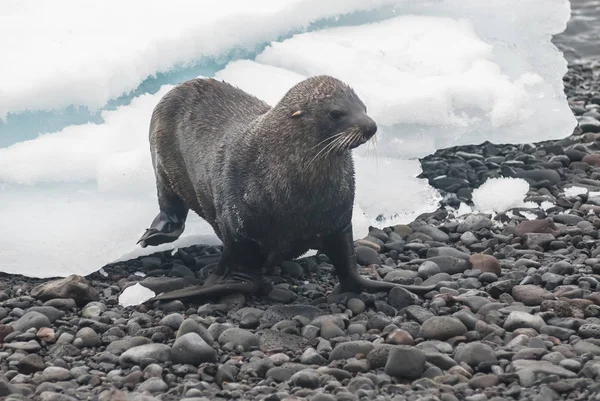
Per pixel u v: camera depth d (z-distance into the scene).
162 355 27.31
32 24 43.81
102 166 37.78
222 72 43.84
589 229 37.69
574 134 50.25
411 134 42.41
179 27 42.66
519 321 28.70
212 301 32.09
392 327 29.00
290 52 44.16
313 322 29.59
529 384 24.89
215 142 33.22
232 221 31.69
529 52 48.78
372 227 38.75
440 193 42.56
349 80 42.91
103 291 33.28
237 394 24.94
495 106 43.28
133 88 41.00
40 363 27.22
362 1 47.22
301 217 30.86
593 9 77.50
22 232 35.16
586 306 30.03
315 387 25.25
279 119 30.77
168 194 36.00
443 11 49.91
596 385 24.22
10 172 37.38
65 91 39.09
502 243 37.09
